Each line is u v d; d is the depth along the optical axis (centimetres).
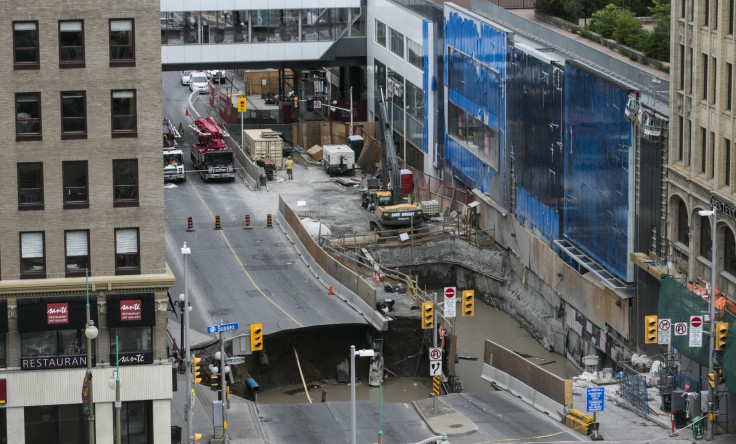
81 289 15150
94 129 15062
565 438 15775
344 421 16725
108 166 15150
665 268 18212
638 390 16638
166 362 15500
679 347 16838
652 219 18612
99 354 15362
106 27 14912
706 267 17638
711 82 17238
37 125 14988
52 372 15288
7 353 15250
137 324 15312
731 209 16638
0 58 14788
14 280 15125
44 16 14775
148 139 15150
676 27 17962
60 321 15175
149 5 14925
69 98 15000
